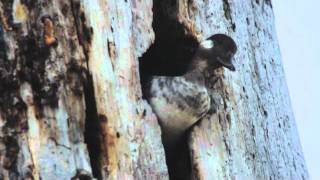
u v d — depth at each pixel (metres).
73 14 6.47
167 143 6.67
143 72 6.74
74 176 6.36
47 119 6.39
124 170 6.43
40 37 6.43
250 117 6.72
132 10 6.55
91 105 6.45
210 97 6.67
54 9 6.45
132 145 6.45
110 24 6.50
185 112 6.62
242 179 6.65
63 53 6.43
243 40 6.78
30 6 6.44
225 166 6.64
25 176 6.35
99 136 6.44
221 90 6.69
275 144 6.76
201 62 6.67
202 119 6.66
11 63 6.41
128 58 6.50
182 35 6.69
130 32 6.52
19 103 6.39
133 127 6.46
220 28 6.72
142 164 6.46
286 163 6.77
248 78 6.76
